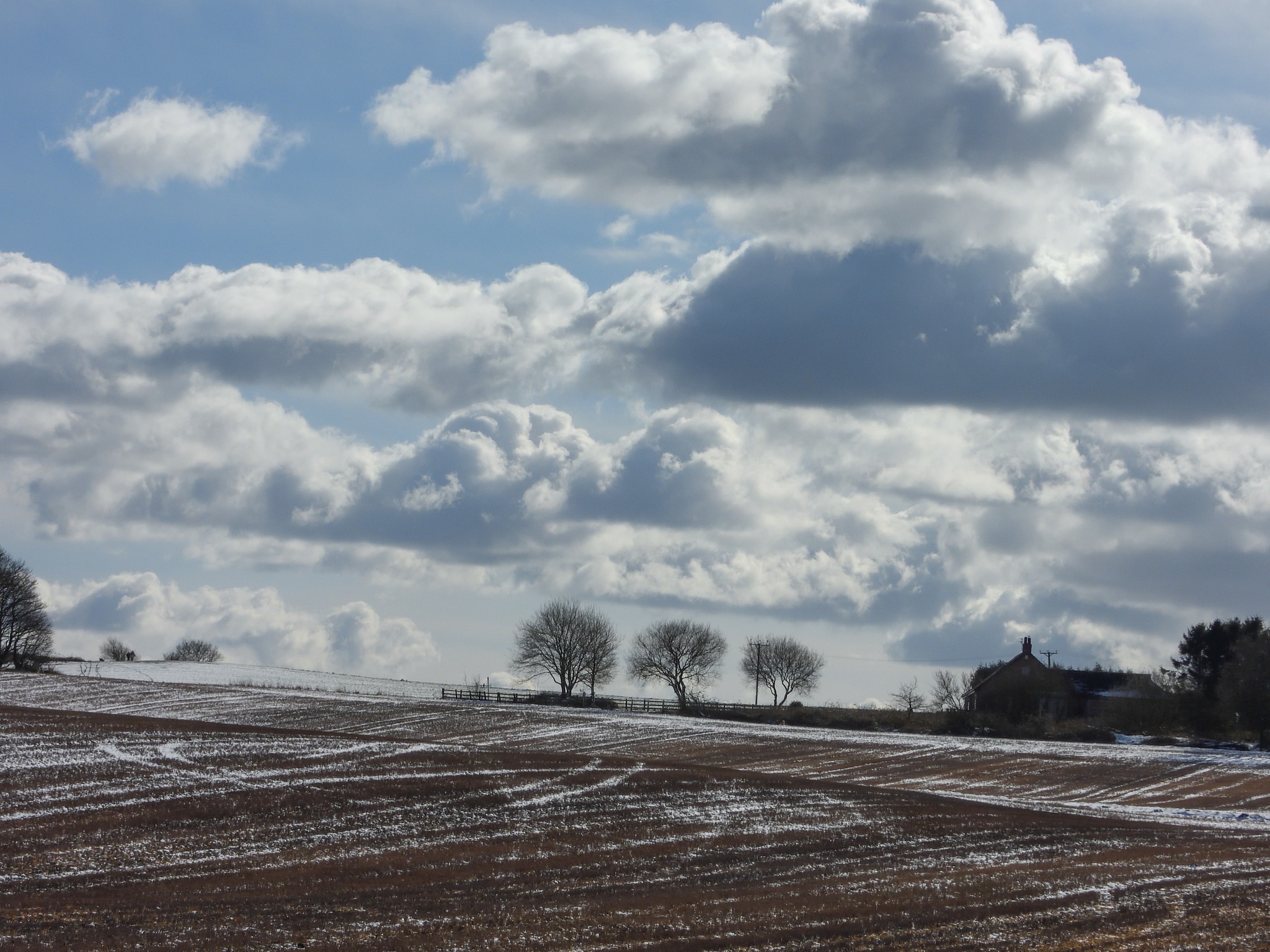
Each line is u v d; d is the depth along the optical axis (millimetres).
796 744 78375
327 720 81875
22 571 127625
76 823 34375
